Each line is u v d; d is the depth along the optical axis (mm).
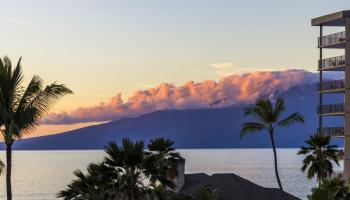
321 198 29328
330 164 75688
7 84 33281
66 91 34031
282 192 67250
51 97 33969
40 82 33750
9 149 33219
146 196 36375
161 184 37938
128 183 36438
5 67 33438
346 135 81938
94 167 37469
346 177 78938
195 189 62656
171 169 63438
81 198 38281
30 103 33781
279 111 67062
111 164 36469
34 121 33906
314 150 76125
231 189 63656
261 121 67812
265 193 67062
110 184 36531
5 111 33219
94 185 38406
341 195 49375
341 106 83938
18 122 33719
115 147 36219
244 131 67562
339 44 85688
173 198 41469
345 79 83312
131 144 36375
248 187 66375
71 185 39625
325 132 86312
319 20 87688
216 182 66125
